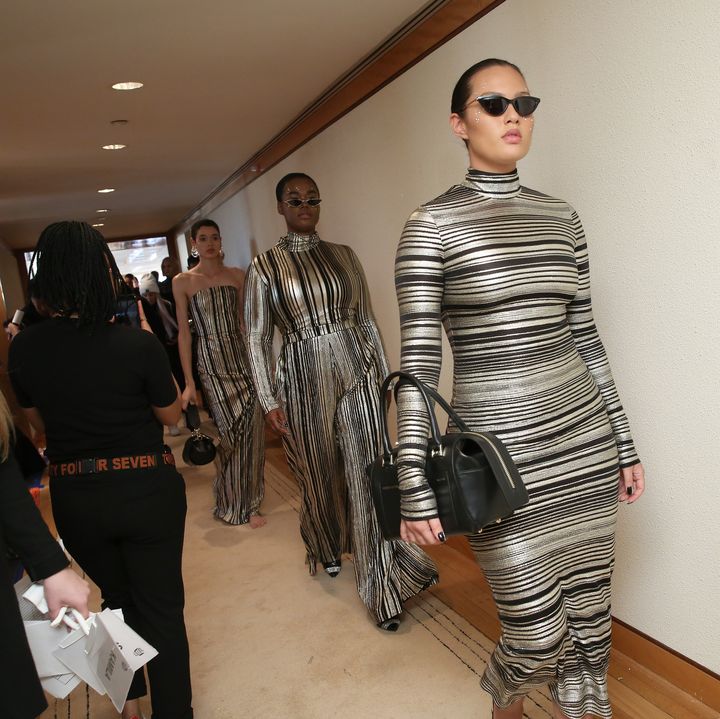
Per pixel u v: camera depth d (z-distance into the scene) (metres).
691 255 1.96
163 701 2.09
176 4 2.58
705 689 2.13
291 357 2.97
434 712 2.23
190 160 5.75
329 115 4.17
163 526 2.01
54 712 2.48
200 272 4.38
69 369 1.88
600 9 2.10
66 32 2.73
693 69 1.85
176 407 2.07
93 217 8.62
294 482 4.89
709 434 2.02
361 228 4.05
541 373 1.66
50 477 1.99
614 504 1.76
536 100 1.68
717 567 2.06
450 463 1.56
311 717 2.28
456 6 2.74
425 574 2.80
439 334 1.68
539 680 1.73
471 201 1.70
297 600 3.12
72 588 1.42
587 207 2.29
